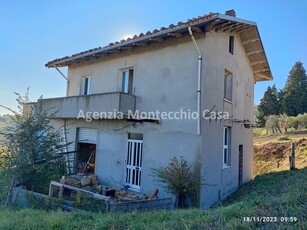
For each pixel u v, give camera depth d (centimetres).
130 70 1152
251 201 579
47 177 956
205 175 878
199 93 873
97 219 541
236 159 1211
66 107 1231
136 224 489
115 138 1135
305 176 902
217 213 497
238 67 1236
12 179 887
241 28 1089
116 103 1000
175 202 852
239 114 1246
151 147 991
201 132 866
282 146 1870
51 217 569
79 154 1312
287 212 430
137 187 1030
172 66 966
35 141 912
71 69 1442
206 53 900
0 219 586
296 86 3775
